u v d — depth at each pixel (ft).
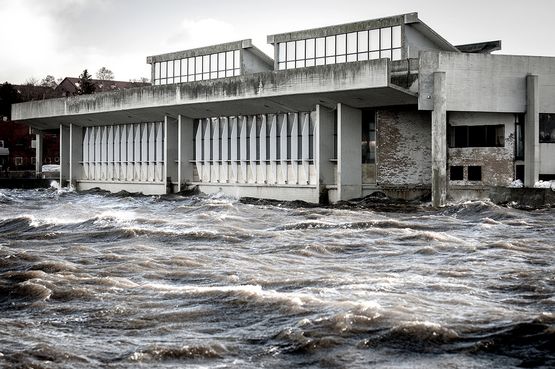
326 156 146.82
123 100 178.40
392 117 143.74
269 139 161.48
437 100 129.59
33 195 188.65
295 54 152.76
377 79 125.80
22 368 33.88
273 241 77.15
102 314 44.01
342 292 47.57
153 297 48.06
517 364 33.47
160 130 187.21
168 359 35.45
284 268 59.57
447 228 88.43
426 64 130.11
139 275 56.95
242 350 36.70
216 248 72.59
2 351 36.40
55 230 92.02
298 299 44.86
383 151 144.66
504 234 82.12
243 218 103.76
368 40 141.18
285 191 156.46
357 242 74.95
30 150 351.05
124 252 69.15
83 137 215.92
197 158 178.50
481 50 156.76
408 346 36.19
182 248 72.84
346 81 130.21
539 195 118.52
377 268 59.00
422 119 142.31
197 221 99.09
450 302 44.65
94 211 117.70
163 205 142.10
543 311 42.47
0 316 45.01
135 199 165.48
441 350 35.60
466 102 133.28
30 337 39.29
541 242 73.36
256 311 43.45
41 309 46.03
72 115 196.95
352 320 40.01
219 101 154.71
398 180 143.95
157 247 73.87
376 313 41.09
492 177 136.98
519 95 135.85
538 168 135.23
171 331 40.27
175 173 184.14
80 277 55.06
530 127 135.03
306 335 38.09
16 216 109.29
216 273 56.95
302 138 152.46
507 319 40.04
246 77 147.95
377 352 35.55
